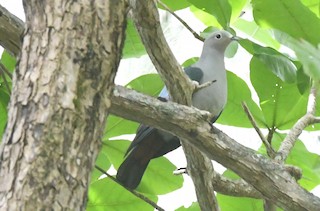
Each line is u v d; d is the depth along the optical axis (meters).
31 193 4.45
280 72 8.20
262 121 9.20
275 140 9.29
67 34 4.83
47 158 4.54
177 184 9.59
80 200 4.57
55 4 4.89
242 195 8.70
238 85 9.58
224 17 8.43
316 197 6.54
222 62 10.36
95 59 4.83
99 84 4.82
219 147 6.61
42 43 4.83
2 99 8.30
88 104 4.75
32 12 4.95
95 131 4.76
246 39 8.33
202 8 8.43
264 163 6.61
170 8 9.12
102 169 8.90
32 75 4.75
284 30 7.86
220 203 9.65
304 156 9.50
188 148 7.34
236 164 6.61
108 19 4.91
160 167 9.61
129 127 8.91
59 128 4.63
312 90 8.64
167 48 6.72
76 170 4.59
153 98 6.68
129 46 9.20
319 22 7.70
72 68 4.77
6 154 4.59
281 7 7.79
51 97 4.68
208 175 7.64
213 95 9.73
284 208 6.61
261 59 8.23
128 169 9.45
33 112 4.65
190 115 6.62
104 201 9.31
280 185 6.55
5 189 4.47
